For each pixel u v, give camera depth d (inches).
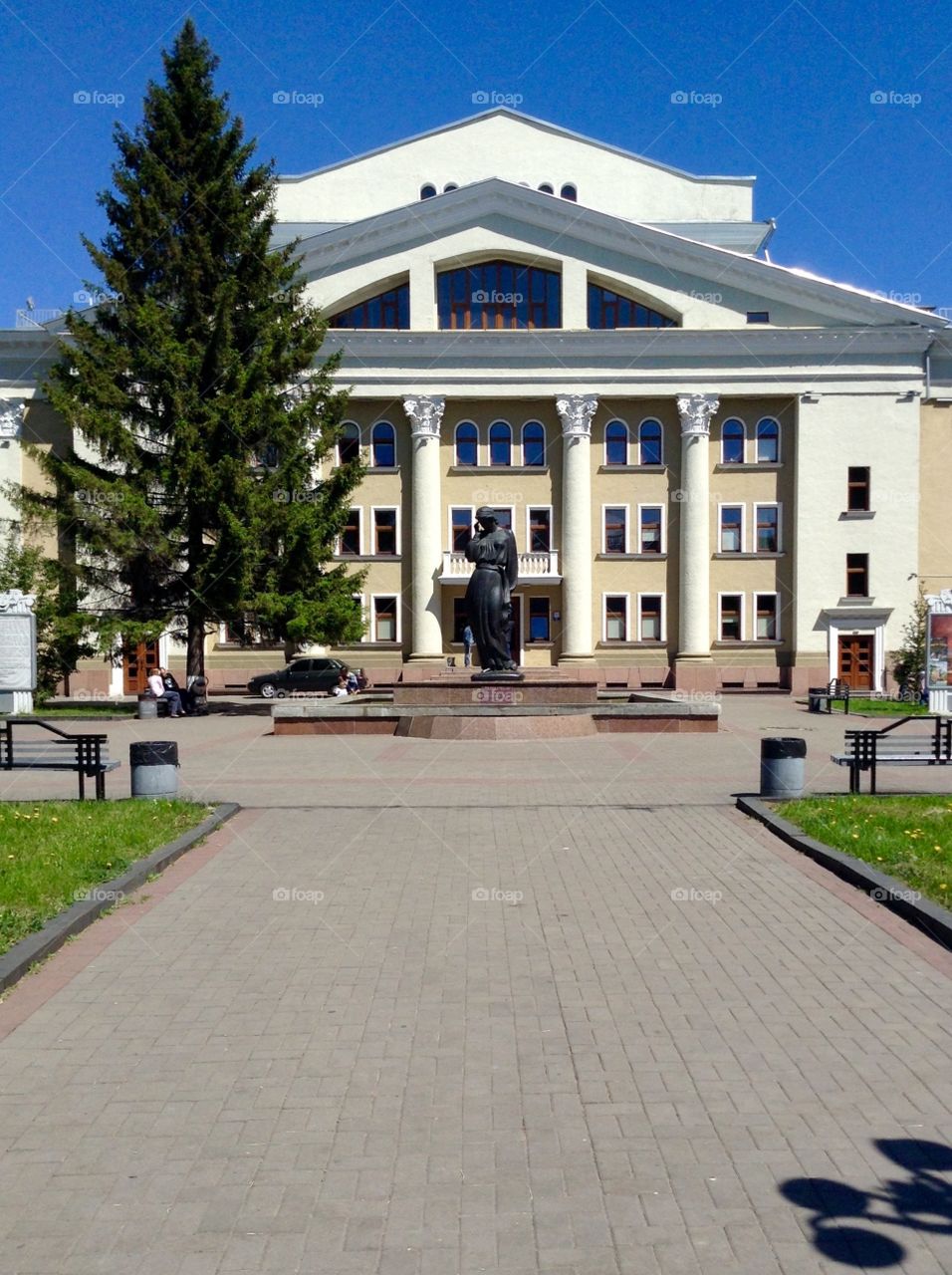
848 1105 177.9
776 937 278.4
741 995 232.7
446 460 1701.5
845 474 1656.0
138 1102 180.9
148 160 1284.4
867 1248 137.6
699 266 1665.8
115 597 1350.9
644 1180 153.9
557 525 1697.8
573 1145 164.7
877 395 1652.3
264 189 1369.3
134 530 1251.8
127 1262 135.5
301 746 801.6
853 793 517.0
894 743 543.2
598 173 1872.5
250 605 1247.5
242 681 1673.2
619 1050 201.6
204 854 391.5
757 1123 171.6
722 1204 147.6
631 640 1691.7
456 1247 137.9
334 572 1331.2
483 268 1700.3
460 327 1697.8
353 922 295.1
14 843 380.8
